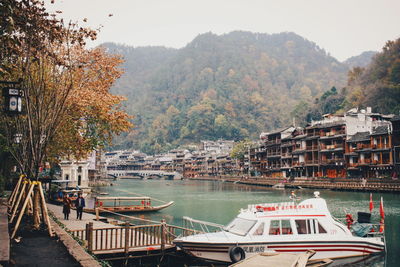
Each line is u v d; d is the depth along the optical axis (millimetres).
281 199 55438
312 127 83562
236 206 47031
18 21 12648
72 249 11969
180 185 108500
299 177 87000
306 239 17531
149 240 20172
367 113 79062
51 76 15977
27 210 17547
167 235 20625
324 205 18734
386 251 20047
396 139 62594
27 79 14094
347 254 18203
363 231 19500
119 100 30422
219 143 183750
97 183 100562
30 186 14234
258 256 15438
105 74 27734
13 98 12781
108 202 49594
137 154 198875
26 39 13320
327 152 79875
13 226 15641
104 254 16453
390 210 38562
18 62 14547
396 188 54531
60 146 29344
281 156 97375
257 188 85438
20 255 11375
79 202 25234
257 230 17297
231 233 17750
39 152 14500
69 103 23812
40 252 11750
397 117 62031
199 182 129250
